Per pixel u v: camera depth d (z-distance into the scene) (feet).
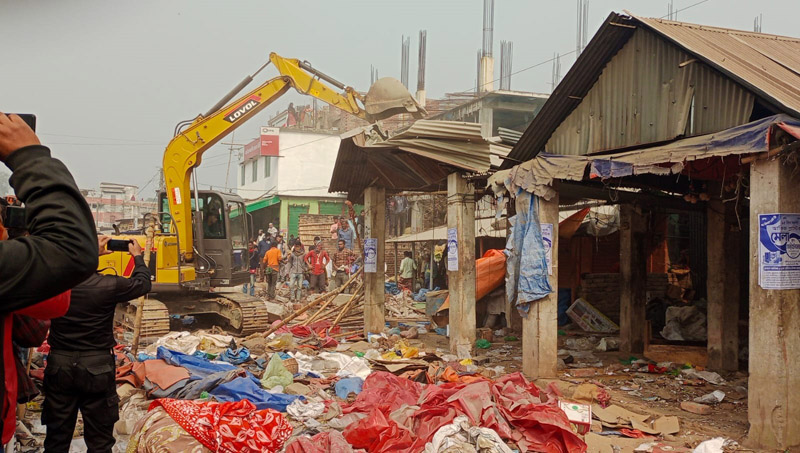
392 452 19.97
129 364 30.14
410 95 47.06
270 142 141.69
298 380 31.32
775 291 22.24
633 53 30.22
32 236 5.89
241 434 17.67
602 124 32.04
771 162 22.56
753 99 24.49
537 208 33.71
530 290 33.58
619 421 25.52
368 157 46.68
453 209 41.24
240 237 56.70
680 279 55.62
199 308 50.90
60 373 16.99
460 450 18.42
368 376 29.50
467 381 30.04
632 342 43.37
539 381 32.42
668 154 26.00
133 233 51.67
